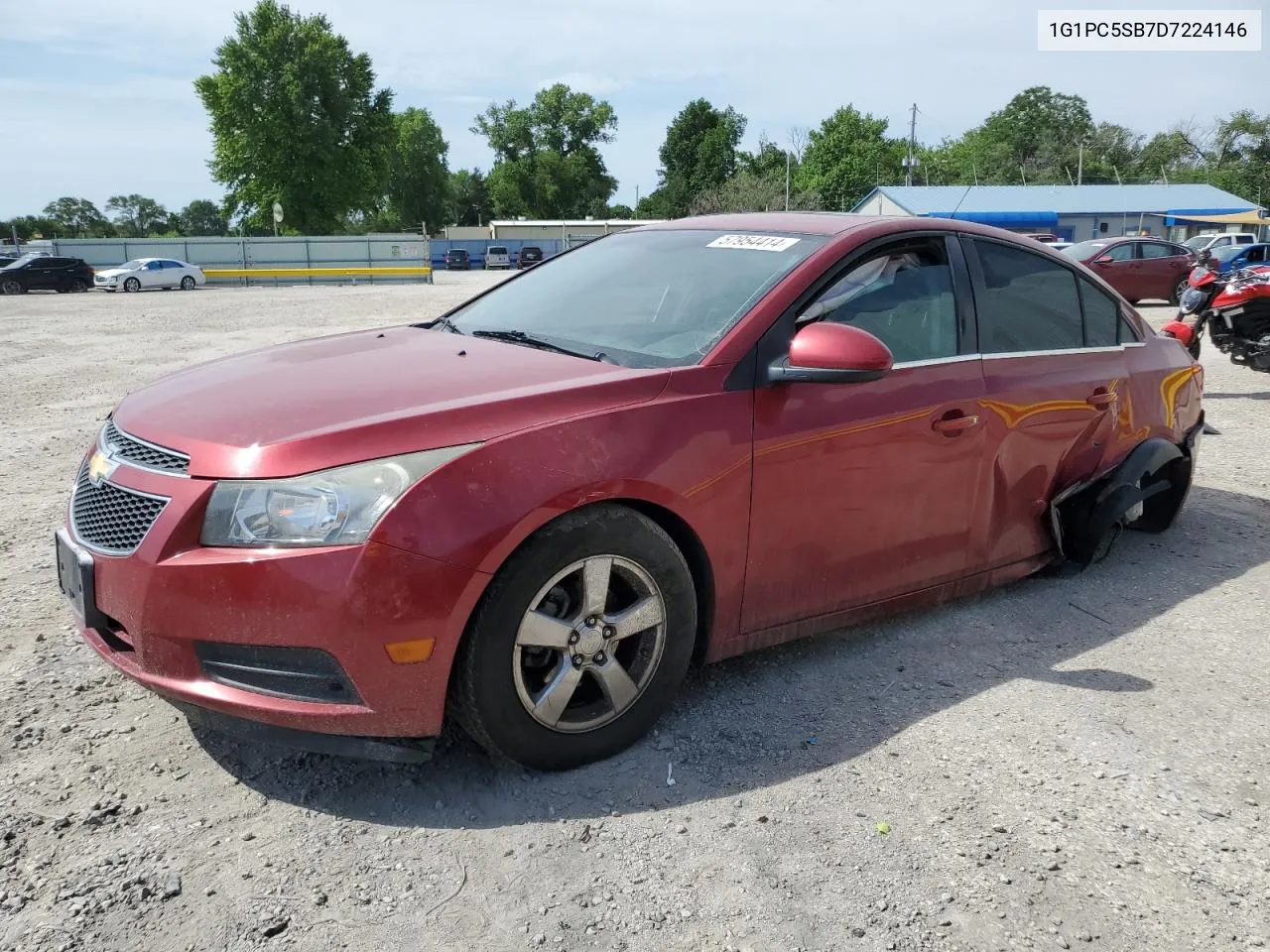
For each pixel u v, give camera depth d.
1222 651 3.62
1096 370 4.07
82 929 2.06
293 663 2.32
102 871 2.25
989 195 55.31
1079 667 3.45
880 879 2.29
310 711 2.33
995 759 2.83
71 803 2.50
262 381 2.87
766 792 2.62
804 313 3.08
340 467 2.32
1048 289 3.97
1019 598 4.11
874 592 3.35
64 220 148.75
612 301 3.42
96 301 28.09
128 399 3.04
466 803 2.54
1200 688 3.31
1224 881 2.32
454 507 2.34
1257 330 8.92
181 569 2.31
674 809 2.54
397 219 98.06
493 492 2.38
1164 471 4.79
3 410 8.55
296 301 27.30
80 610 2.59
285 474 2.32
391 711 2.36
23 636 3.54
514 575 2.42
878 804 2.58
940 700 3.18
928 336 3.41
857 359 2.78
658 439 2.67
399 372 2.88
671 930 2.10
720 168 94.00
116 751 2.76
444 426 2.44
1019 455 3.70
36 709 2.99
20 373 11.16
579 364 2.93
